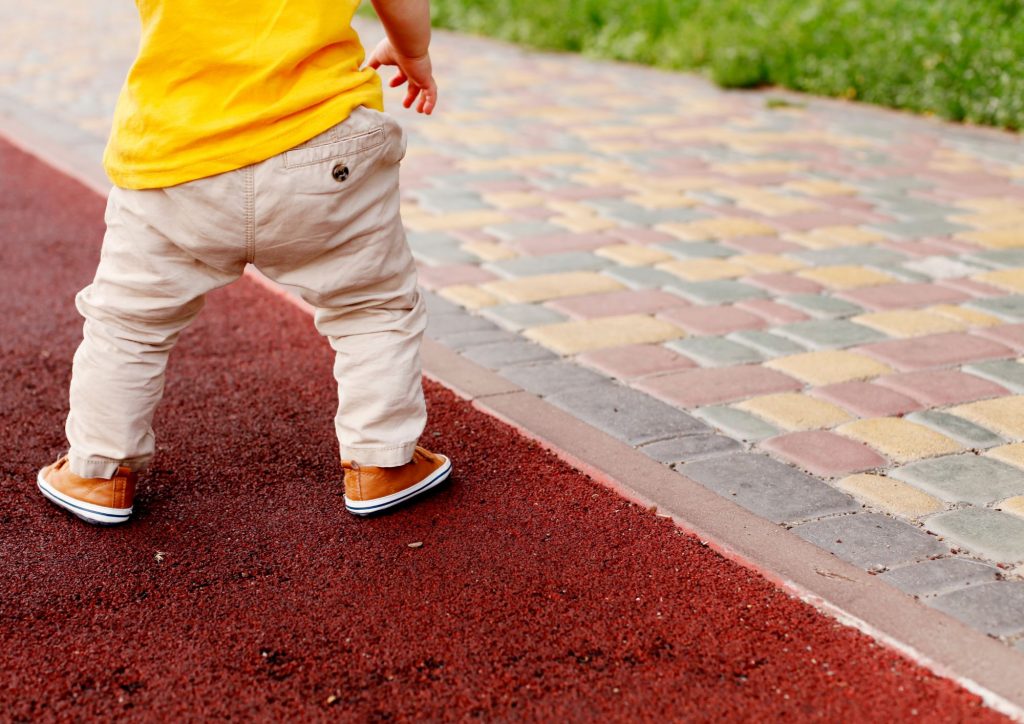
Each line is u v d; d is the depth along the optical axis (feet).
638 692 7.48
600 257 16.38
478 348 13.14
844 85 27.96
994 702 7.29
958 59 26.16
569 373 12.44
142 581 8.83
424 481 9.84
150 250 8.70
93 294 9.16
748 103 27.81
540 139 23.85
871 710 7.27
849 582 8.57
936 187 20.29
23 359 13.30
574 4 36.58
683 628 8.11
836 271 15.76
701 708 7.33
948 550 9.03
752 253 16.57
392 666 7.79
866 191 20.01
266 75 8.22
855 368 12.52
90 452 9.36
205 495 10.14
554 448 10.75
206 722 7.27
